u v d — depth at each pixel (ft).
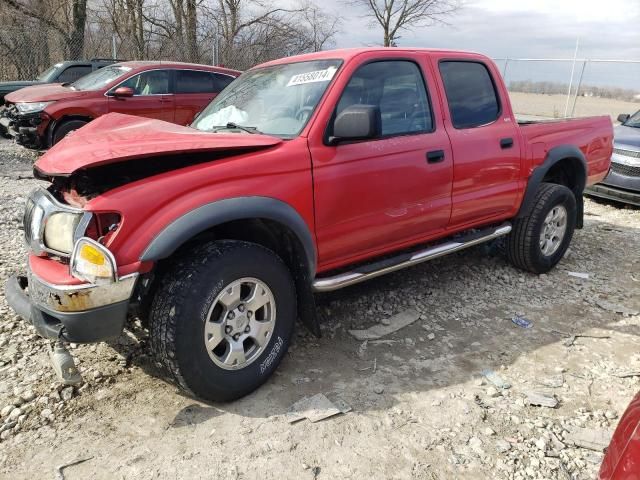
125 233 8.07
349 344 11.73
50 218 8.52
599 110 52.42
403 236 12.19
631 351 11.73
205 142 9.12
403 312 13.25
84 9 52.24
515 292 14.80
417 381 10.36
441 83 12.75
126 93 26.71
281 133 10.64
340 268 11.84
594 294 14.85
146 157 8.32
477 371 10.78
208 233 9.61
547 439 8.75
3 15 48.80
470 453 8.40
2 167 28.99
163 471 7.85
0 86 36.32
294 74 11.80
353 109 9.62
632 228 22.13
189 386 8.82
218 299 8.86
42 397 9.33
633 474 5.33
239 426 8.86
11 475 7.68
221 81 32.96
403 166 11.49
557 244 16.28
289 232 9.84
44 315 8.37
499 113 14.25
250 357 9.61
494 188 13.89
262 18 61.82
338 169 10.38
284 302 9.87
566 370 10.88
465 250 18.03
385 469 8.02
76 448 8.23
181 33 56.49
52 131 28.76
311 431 8.80
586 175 17.08
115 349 10.93
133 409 9.18
